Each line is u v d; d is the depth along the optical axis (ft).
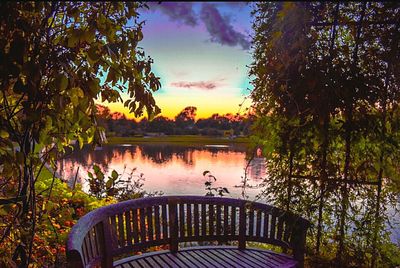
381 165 8.81
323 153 9.09
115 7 7.26
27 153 7.42
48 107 7.45
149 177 28.53
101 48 7.34
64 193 14.38
